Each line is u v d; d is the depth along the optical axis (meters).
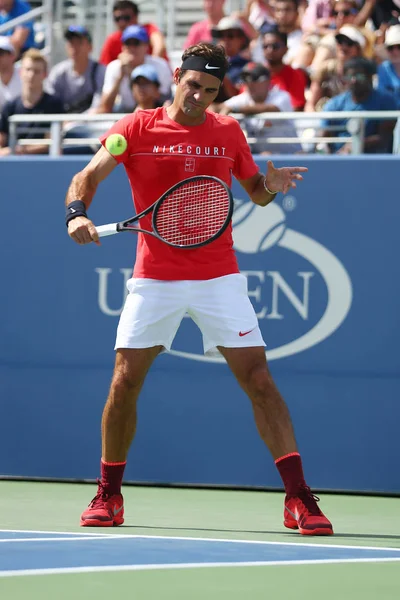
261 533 9.65
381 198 13.12
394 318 13.10
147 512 11.27
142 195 9.80
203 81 9.35
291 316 13.34
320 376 13.27
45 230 13.90
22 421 14.03
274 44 18.95
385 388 13.12
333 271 13.23
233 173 10.09
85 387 13.84
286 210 13.35
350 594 6.48
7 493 12.78
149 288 9.66
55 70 19.88
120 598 6.15
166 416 13.69
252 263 13.44
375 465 13.16
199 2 27.06
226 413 13.52
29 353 13.98
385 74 18.78
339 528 10.27
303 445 13.32
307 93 20.41
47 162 13.87
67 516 10.73
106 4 25.56
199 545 8.57
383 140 15.02
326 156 13.25
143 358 9.73
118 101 19.02
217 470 13.55
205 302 9.63
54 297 13.90
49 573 6.93
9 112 18.50
